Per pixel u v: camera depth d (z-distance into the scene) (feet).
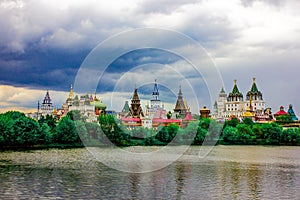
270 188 177.06
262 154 338.75
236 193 165.78
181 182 186.39
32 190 165.58
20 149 334.44
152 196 157.79
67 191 164.14
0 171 211.82
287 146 469.98
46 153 305.12
